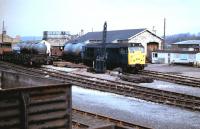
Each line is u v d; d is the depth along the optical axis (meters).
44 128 7.02
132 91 23.64
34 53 49.00
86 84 27.38
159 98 21.22
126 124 14.12
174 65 50.34
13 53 47.75
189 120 16.11
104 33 37.72
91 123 14.12
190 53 49.69
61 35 84.94
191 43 69.25
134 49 36.81
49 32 84.94
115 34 61.16
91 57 43.19
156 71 40.09
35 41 52.22
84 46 45.16
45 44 51.62
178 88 26.88
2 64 45.34
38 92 6.84
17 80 8.95
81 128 13.29
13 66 42.59
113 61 39.00
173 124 15.23
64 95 7.24
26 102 6.69
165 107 19.00
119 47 37.81
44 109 6.97
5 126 6.51
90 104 19.50
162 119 16.14
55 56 54.72
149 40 58.25
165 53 53.50
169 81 30.94
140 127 13.56
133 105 19.45
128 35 57.19
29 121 6.78
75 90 24.72
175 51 52.22
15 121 6.61
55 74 33.44
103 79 29.84
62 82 7.49
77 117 15.34
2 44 51.78
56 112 7.16
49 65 46.19
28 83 8.54
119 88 25.05
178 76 34.56
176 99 20.69
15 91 6.54
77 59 49.28
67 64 46.19
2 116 6.45
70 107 7.34
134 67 36.78
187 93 24.44
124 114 17.02
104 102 20.22
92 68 38.00
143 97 21.62
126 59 36.75
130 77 30.11
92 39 62.59
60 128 7.24
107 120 14.85
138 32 56.91
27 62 42.97
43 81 8.05
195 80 30.77
